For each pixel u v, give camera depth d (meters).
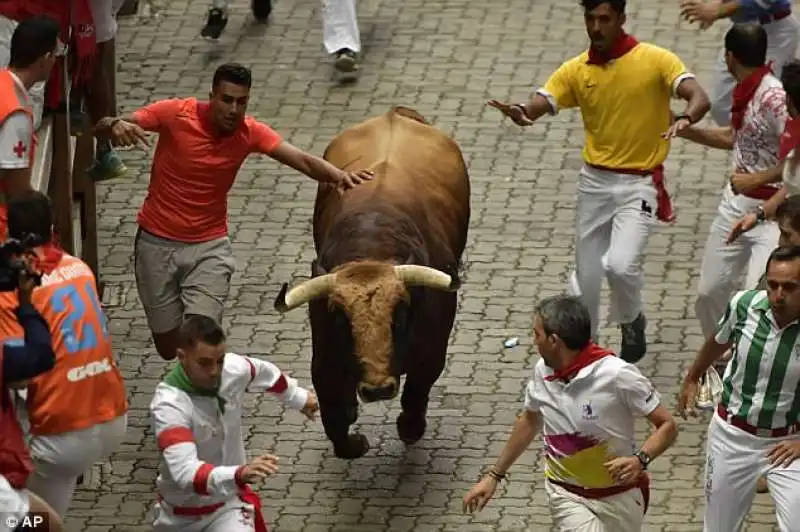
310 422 21.70
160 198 20.17
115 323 23.78
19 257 14.70
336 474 20.62
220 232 20.39
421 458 20.89
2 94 17.08
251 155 28.23
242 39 31.83
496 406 21.91
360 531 19.50
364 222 19.28
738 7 25.14
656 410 16.03
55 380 15.99
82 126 21.77
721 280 21.41
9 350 14.82
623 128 21.30
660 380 22.42
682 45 31.47
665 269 25.00
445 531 19.48
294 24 32.47
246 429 21.53
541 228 26.02
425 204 20.45
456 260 20.62
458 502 20.00
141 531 19.52
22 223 16.05
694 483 20.28
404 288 18.17
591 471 16.33
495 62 30.97
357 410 20.70
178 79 30.30
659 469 20.58
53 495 16.47
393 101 29.67
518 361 22.84
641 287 21.73
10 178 17.19
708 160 27.98
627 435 16.28
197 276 20.23
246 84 19.41
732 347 17.77
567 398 16.17
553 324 16.00
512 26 32.38
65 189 21.09
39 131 20.42
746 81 20.72
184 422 15.75
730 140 21.44
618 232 21.56
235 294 24.44
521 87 30.06
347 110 29.39
